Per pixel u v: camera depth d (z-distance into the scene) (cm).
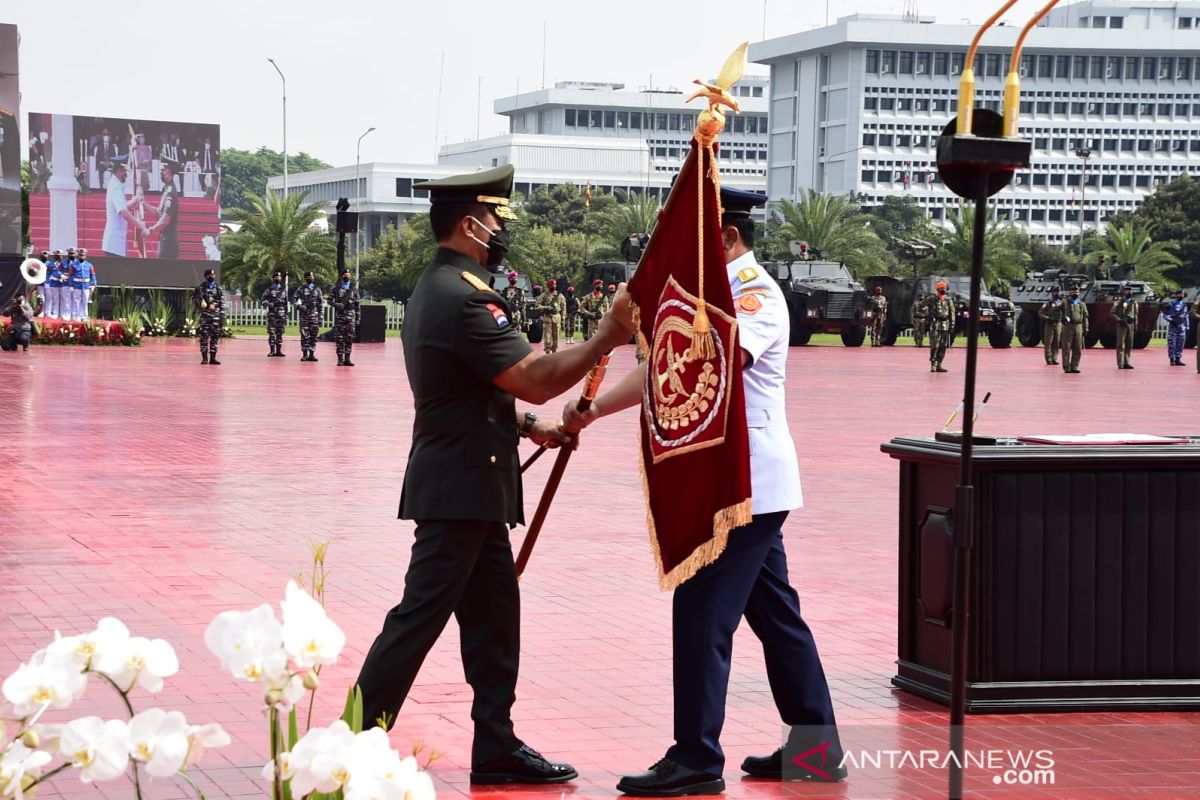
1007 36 13988
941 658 588
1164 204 9156
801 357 3906
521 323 4381
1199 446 583
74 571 834
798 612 498
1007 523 565
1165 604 577
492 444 463
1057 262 8881
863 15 14212
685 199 451
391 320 6194
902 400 2331
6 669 616
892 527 1069
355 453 1473
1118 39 14200
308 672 258
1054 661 571
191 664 627
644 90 17688
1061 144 14538
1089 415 2083
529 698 595
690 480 449
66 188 4697
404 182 14588
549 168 15612
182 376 2644
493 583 480
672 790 469
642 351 467
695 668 469
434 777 489
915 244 5197
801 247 4959
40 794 465
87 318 4041
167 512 1070
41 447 1477
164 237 4819
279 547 928
